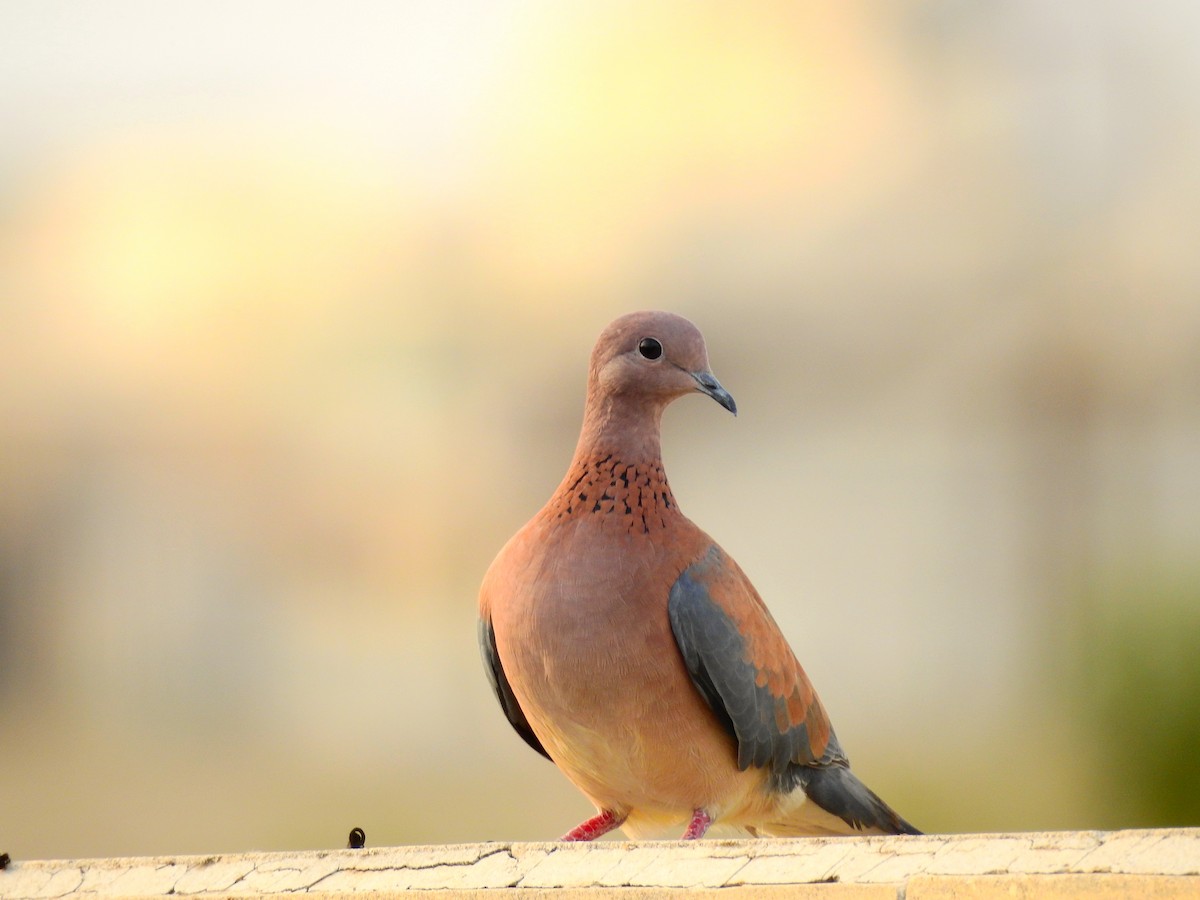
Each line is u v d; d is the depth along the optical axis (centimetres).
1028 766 702
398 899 562
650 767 576
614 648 574
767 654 577
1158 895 557
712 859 561
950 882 559
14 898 566
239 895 564
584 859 562
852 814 581
